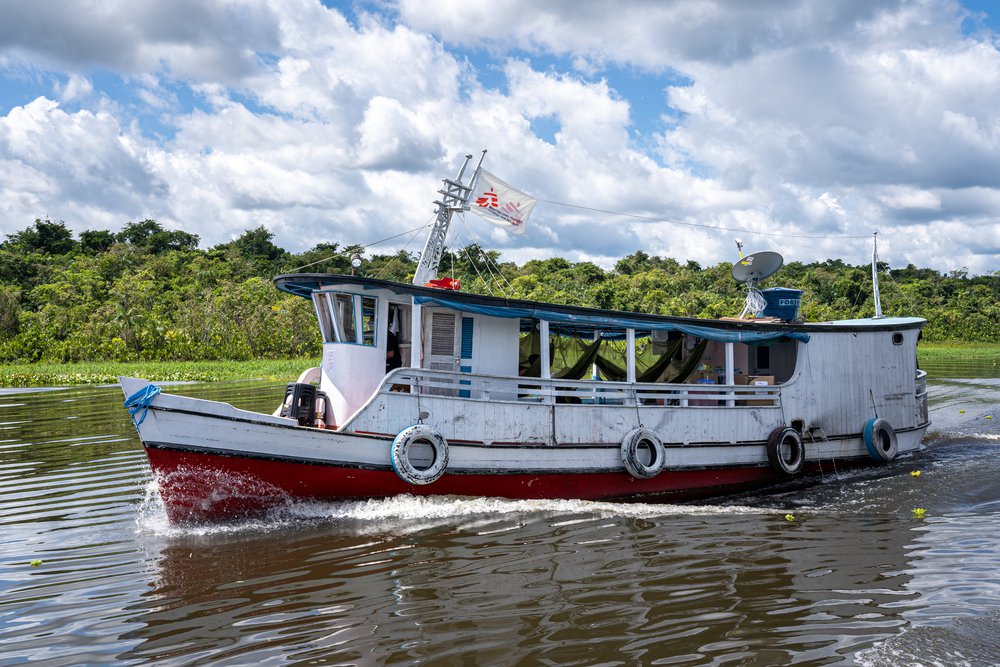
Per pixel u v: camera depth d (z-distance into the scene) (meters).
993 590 6.80
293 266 89.25
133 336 51.69
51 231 99.50
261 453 8.79
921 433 14.15
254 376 35.53
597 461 10.55
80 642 5.82
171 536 8.55
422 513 9.49
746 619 6.19
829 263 104.31
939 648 5.62
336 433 9.05
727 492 11.17
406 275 37.69
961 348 62.53
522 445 10.04
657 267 97.94
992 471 12.11
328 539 8.40
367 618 6.21
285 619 6.20
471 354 10.59
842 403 12.68
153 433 8.37
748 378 12.49
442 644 5.71
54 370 39.69
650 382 11.53
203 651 5.64
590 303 63.03
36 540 8.45
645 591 6.81
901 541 8.41
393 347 10.47
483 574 7.26
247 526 8.88
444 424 9.63
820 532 8.81
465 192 11.05
